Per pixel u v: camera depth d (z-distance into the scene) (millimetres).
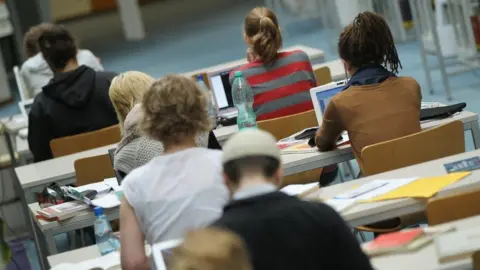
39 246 9094
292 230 3883
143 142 6340
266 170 4121
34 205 7906
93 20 29234
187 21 25938
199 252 2773
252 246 3844
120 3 24422
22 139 11297
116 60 22438
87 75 10164
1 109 19938
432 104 8305
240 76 9000
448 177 5930
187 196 5203
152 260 5035
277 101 8945
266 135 4219
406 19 17281
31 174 9102
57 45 10086
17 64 22938
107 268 5797
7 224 11469
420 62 15656
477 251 4320
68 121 10070
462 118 7820
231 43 21328
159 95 5340
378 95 7148
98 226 6562
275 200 3992
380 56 7246
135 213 5293
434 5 14664
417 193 5719
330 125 7324
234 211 3977
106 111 10172
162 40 23766
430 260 4562
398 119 7094
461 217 5141
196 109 5367
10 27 21672
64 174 8914
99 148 9781
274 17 9164
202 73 11508
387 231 6707
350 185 6270
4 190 11562
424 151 6789
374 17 7234
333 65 11516
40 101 10133
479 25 13539
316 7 21000
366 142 7094
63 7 29266
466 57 13914
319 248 3875
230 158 4145
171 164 5297
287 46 19344
